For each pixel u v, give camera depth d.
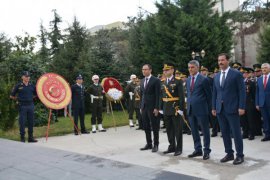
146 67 7.11
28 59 12.40
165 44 19.69
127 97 11.96
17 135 10.09
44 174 3.28
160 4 20.34
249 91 8.20
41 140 9.34
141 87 7.25
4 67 12.22
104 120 13.99
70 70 19.42
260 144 7.49
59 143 8.74
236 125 5.73
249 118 8.10
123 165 3.36
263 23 24.02
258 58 21.66
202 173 5.28
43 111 12.41
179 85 6.58
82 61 19.03
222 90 5.77
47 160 3.77
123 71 19.47
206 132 6.25
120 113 17.30
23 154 4.12
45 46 28.75
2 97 10.64
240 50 28.03
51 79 9.80
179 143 6.69
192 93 6.34
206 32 18.94
